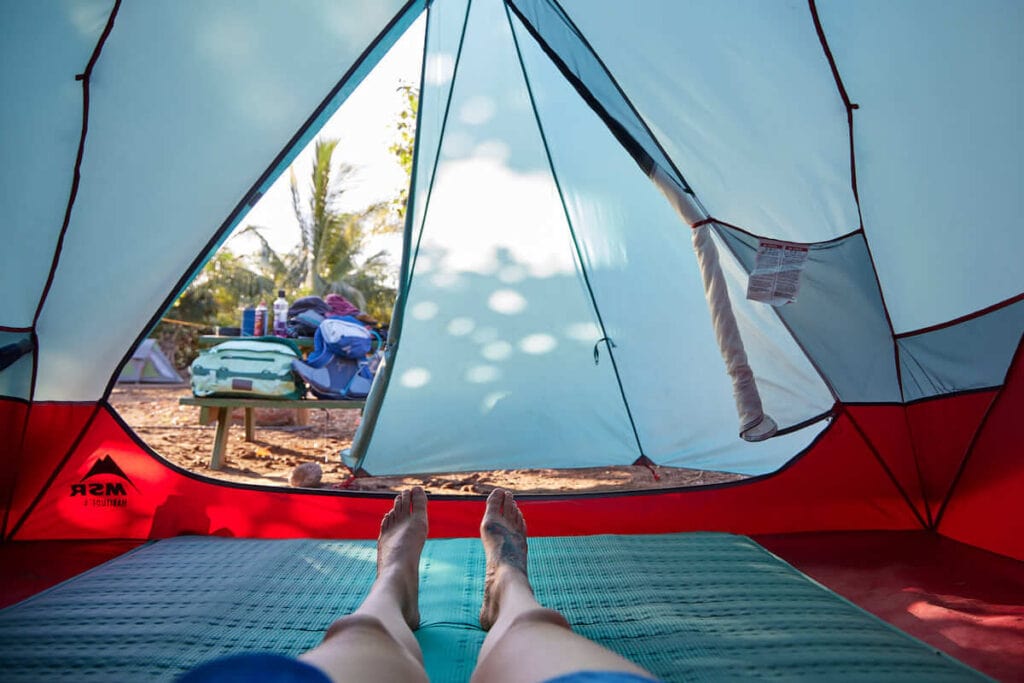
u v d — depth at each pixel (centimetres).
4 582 270
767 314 339
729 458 435
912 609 251
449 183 415
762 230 321
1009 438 303
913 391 341
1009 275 299
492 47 380
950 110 290
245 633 212
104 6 272
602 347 446
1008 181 286
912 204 312
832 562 302
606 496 341
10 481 314
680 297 425
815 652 198
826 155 310
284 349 541
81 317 315
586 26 296
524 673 106
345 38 298
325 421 810
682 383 439
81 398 324
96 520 322
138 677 184
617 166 403
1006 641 221
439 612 226
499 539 220
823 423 350
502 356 441
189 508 326
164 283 322
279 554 291
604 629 215
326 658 109
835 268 324
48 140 288
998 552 306
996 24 267
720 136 310
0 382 302
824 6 282
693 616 225
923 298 326
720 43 293
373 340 656
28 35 269
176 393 1040
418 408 437
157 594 244
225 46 290
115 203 304
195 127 301
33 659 194
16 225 291
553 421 448
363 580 259
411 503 242
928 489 342
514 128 403
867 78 296
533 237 430
